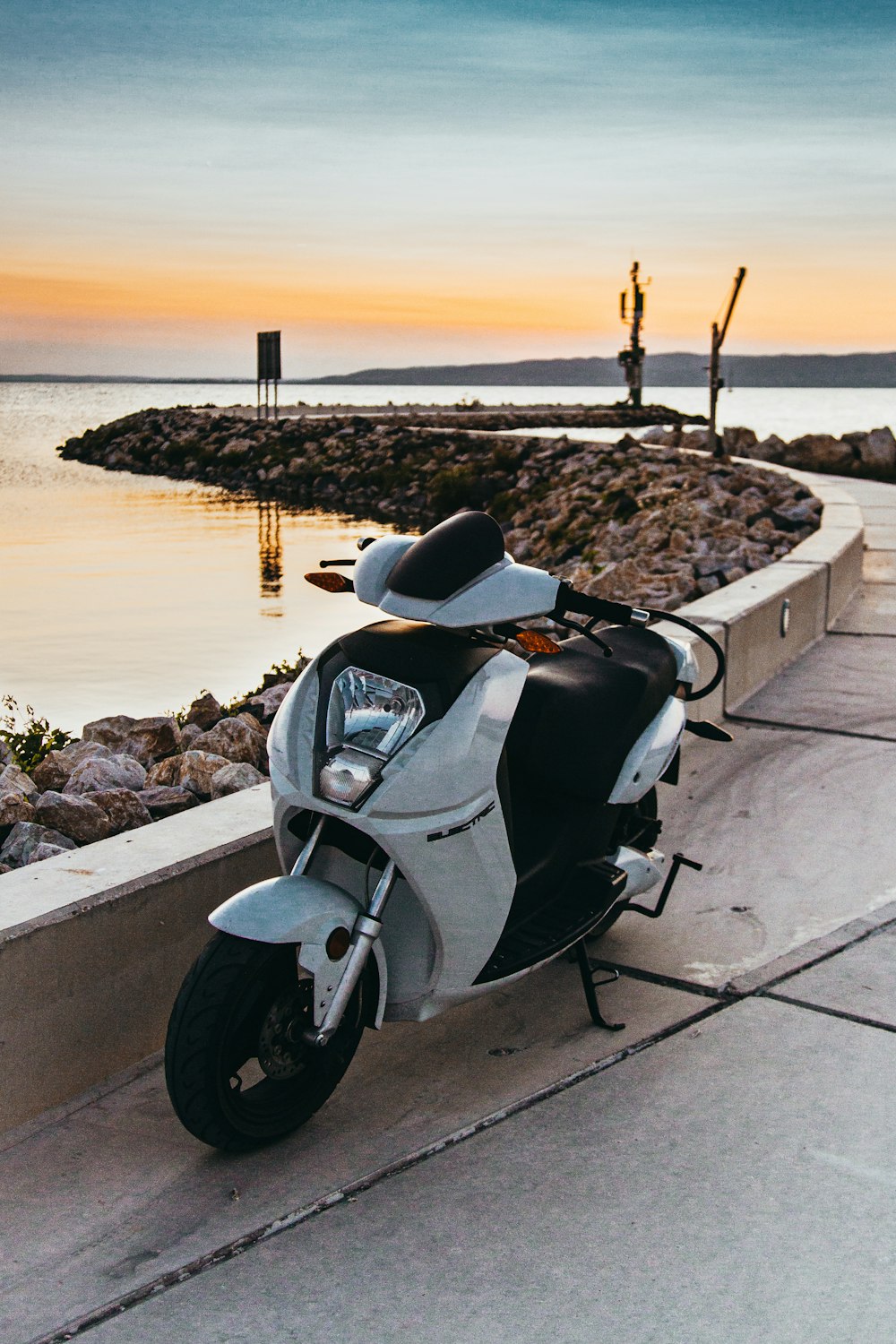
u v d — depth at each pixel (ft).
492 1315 8.66
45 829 16.47
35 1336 8.53
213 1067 9.79
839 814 18.37
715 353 79.30
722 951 14.14
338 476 107.24
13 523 77.25
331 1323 8.62
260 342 153.79
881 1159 10.26
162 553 61.67
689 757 21.25
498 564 10.50
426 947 10.69
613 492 70.18
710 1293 8.81
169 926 12.12
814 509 51.08
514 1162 10.39
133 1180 10.24
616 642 14.51
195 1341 8.48
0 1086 10.75
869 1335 8.38
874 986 13.17
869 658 28.17
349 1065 11.55
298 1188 10.11
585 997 13.21
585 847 12.79
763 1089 11.34
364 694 10.19
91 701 30.73
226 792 17.85
